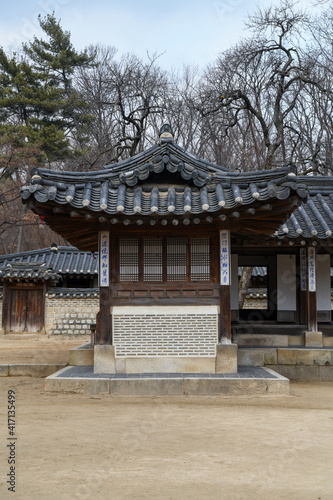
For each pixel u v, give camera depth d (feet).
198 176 32.65
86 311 78.38
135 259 34.32
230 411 26.96
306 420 25.08
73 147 106.11
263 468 17.48
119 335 33.76
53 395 30.86
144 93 96.94
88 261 89.86
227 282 33.94
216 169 33.37
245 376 32.37
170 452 19.30
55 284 81.71
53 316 77.82
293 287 45.50
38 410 26.94
